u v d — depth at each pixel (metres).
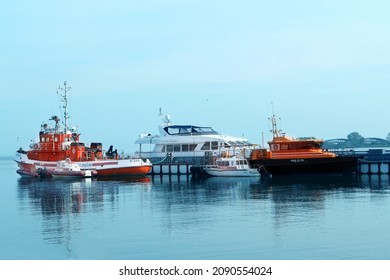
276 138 140.12
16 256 56.59
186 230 67.44
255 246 58.34
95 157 159.00
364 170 137.25
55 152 161.25
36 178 161.00
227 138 157.75
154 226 70.88
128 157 163.88
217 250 57.09
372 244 58.12
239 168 141.50
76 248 59.50
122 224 73.12
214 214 79.31
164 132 163.25
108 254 56.62
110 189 120.56
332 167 134.88
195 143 158.75
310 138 139.50
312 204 86.62
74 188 125.06
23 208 91.62
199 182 133.38
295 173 137.75
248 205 87.81
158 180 143.50
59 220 77.62
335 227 67.19
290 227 67.75
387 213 76.56
